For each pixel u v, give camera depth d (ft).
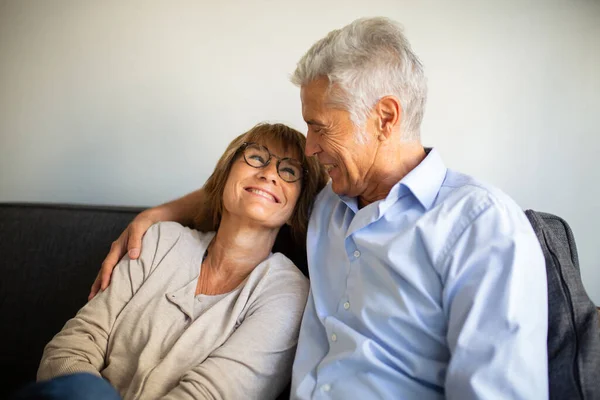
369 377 3.21
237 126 5.84
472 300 2.84
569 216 5.09
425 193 3.35
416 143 3.64
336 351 3.45
